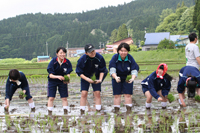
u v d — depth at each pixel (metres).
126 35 108.19
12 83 6.89
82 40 157.62
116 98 6.78
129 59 6.70
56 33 186.50
